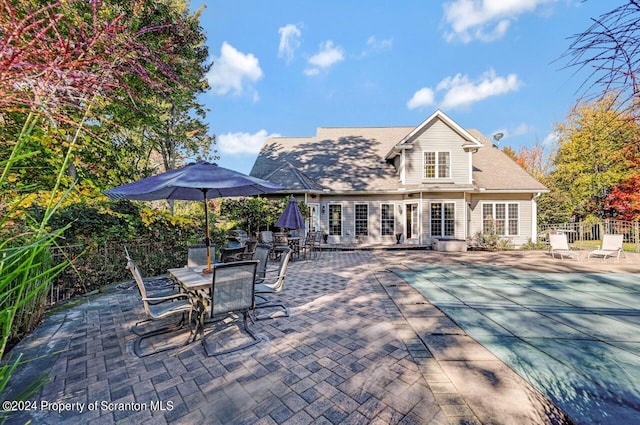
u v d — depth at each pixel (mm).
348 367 3225
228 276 3652
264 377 3035
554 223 18984
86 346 3750
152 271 7793
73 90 1477
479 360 3355
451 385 2863
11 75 1249
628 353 3498
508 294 6195
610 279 7578
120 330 4270
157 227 8070
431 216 15711
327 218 17281
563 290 6504
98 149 7809
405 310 5160
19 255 1602
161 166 21625
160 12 6504
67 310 5121
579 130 17750
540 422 2338
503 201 16281
